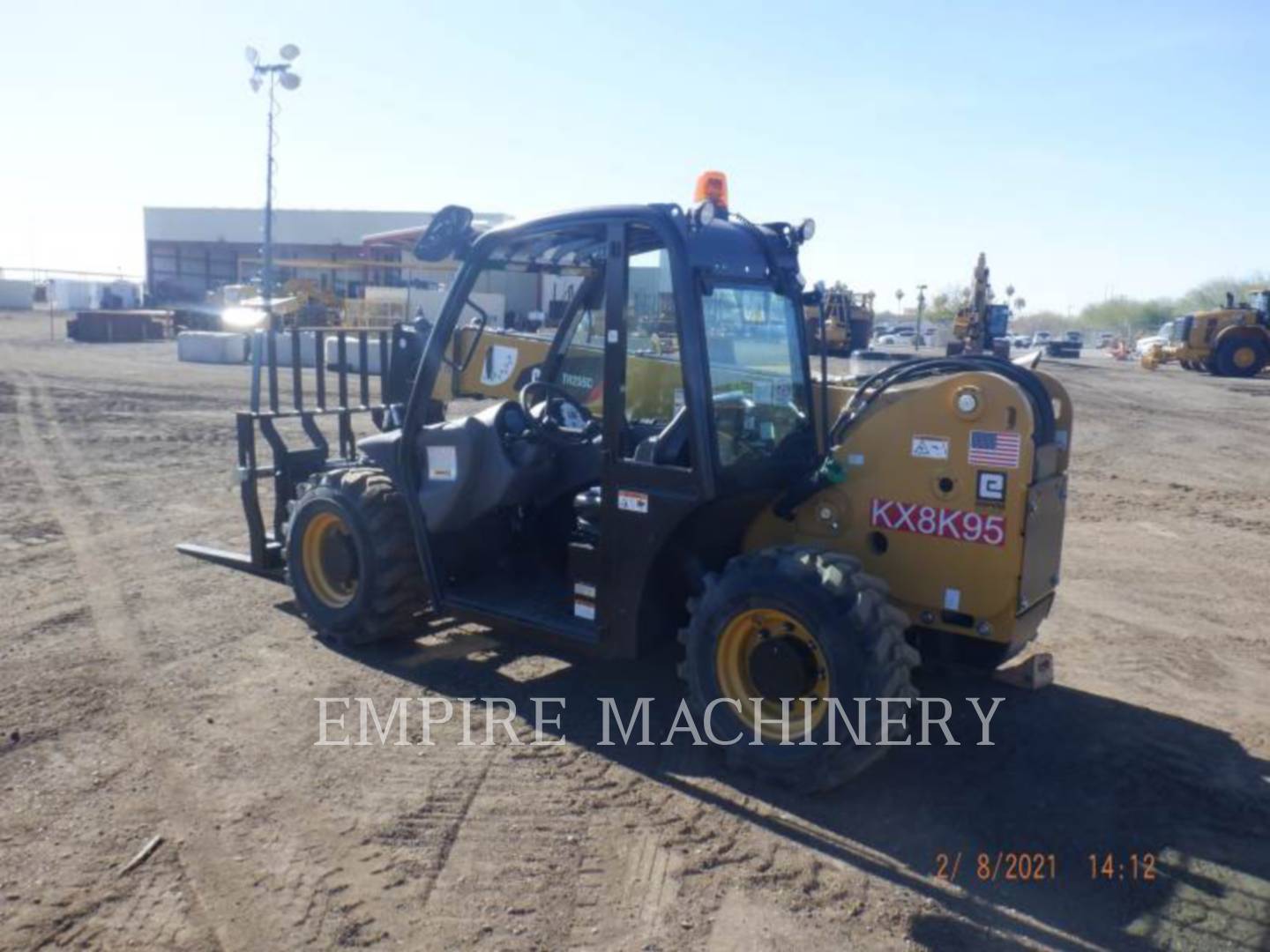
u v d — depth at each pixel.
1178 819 4.07
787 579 4.07
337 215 46.81
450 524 5.14
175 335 36.78
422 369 5.24
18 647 5.52
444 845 3.70
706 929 3.28
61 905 3.28
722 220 4.75
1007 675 5.23
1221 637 6.37
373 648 5.66
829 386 5.34
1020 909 3.45
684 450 4.50
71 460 11.33
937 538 4.32
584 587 4.76
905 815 4.03
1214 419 19.58
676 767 4.36
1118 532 9.47
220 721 4.66
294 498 6.80
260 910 3.29
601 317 6.12
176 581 6.79
